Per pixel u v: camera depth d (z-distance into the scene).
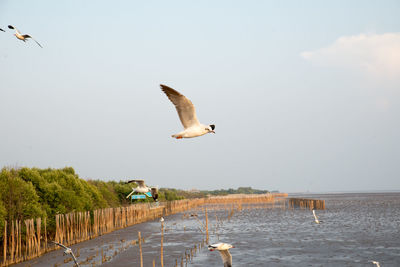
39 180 60.78
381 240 59.59
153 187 31.03
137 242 60.22
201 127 17.75
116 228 77.62
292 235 66.62
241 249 53.94
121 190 100.62
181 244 58.31
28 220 48.69
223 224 87.56
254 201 194.12
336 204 169.00
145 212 97.69
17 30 23.00
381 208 133.38
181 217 108.31
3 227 47.31
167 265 44.56
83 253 51.31
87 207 70.25
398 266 43.22
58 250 52.97
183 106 17.33
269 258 47.88
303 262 45.69
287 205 168.38
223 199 191.00
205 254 50.50
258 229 76.25
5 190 50.47
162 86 17.09
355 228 74.81
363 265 44.03
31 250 51.19
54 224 59.53
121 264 45.25
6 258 48.03
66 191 63.78
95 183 93.75
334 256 48.62
